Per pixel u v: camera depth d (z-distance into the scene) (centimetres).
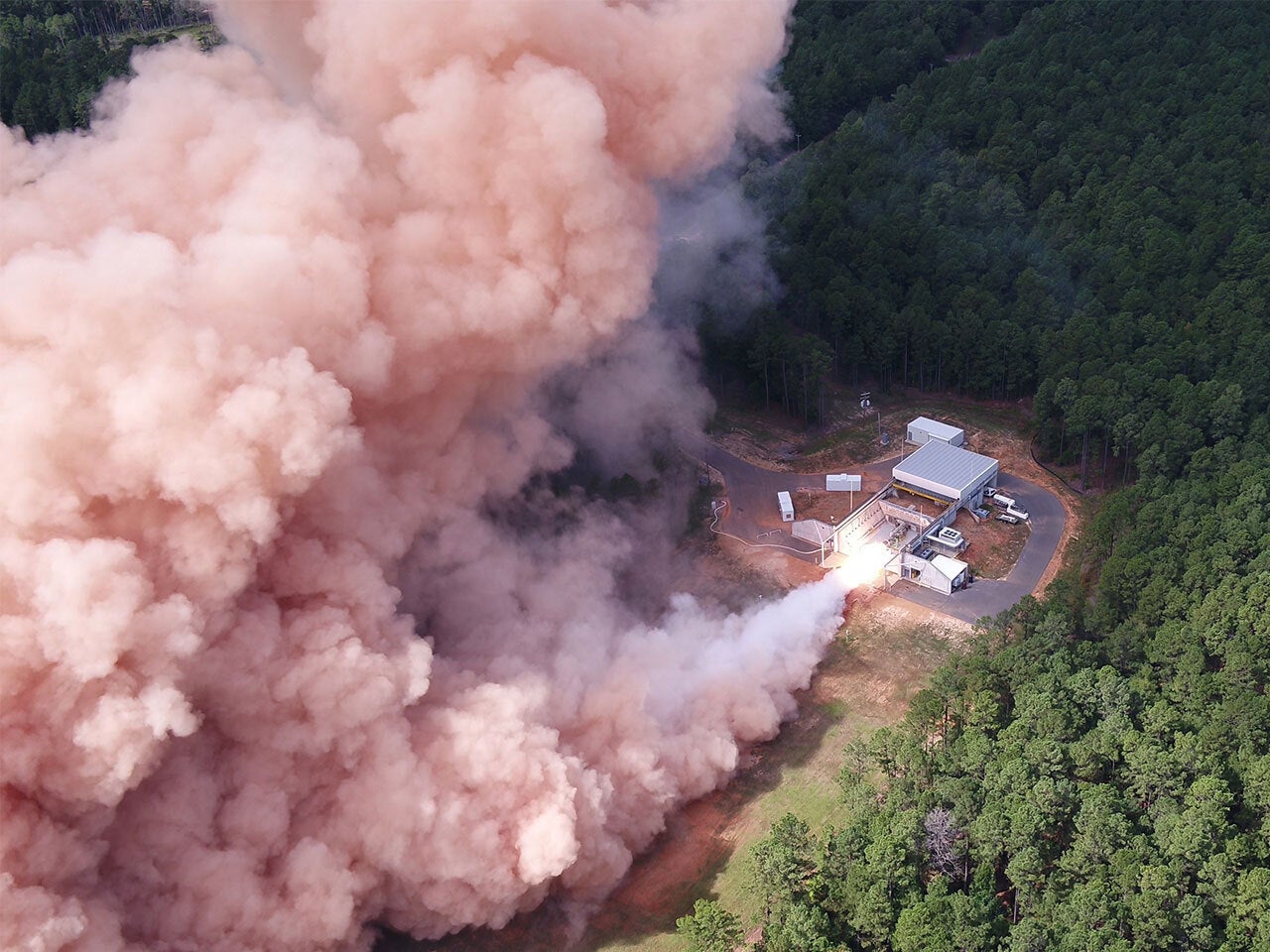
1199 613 10938
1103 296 16750
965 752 9944
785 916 8725
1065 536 13950
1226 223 17362
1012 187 19700
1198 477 13312
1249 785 9112
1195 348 14975
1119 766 9675
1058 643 10906
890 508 13962
